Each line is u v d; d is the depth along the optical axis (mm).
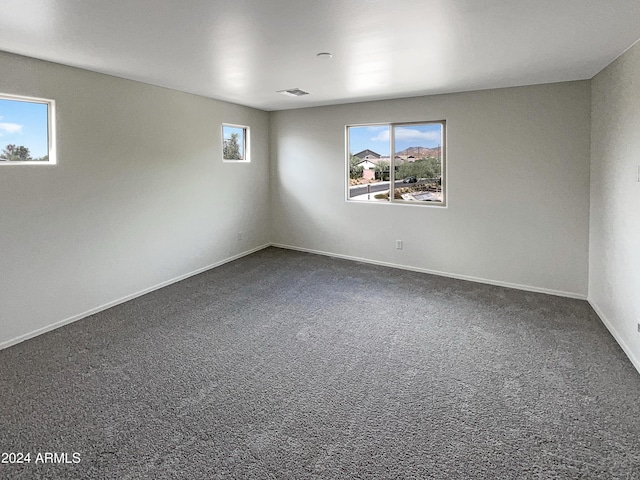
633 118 2936
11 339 3246
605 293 3639
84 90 3695
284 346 3229
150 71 3764
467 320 3734
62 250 3602
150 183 4480
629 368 2840
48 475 1878
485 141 4684
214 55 3217
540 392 2553
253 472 1894
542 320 3719
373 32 2686
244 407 2414
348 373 2811
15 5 2197
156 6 2227
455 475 1867
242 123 5922
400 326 3609
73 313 3727
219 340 3336
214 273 5297
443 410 2373
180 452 2029
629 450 2016
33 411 2363
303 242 6492
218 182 5543
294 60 3363
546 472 1878
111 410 2379
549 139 4316
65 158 3572
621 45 2979
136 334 3447
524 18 2443
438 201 5207
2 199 3139
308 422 2271
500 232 4719
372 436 2146
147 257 4512
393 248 5586
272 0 2154
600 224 3801
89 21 2453
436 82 4250
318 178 6148
